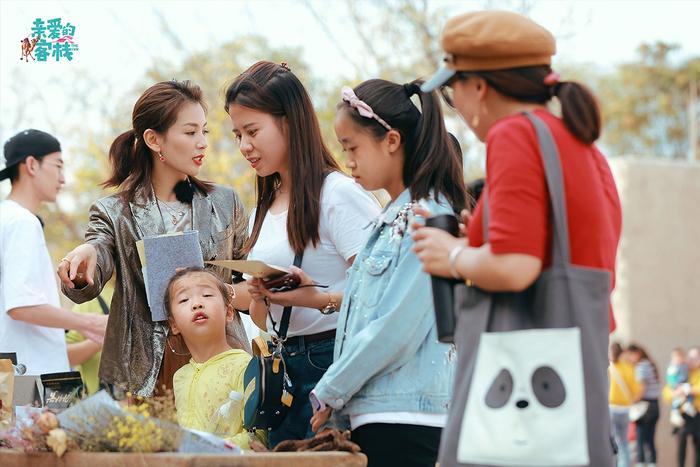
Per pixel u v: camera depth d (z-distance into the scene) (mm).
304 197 4488
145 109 4984
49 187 6406
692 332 21422
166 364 4914
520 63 3229
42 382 4719
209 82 20109
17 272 5922
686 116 44406
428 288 3918
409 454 3975
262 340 4363
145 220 5031
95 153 20719
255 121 4523
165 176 5113
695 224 21703
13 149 6383
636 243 21219
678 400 16438
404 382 3953
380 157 4113
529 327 3051
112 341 4949
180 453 3674
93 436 3764
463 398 3102
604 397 2959
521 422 2959
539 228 3023
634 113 44625
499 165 3062
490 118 3293
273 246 4605
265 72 4566
